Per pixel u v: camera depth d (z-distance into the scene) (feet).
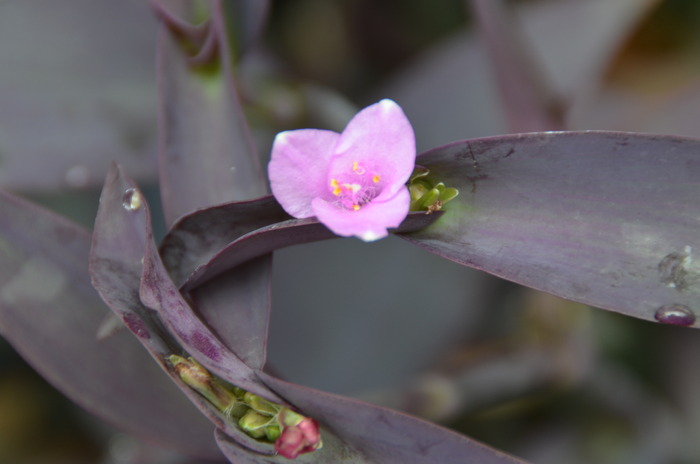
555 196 0.99
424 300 1.32
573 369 1.31
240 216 1.00
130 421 1.05
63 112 1.22
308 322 1.32
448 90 1.35
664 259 0.98
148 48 1.24
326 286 1.33
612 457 1.34
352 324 1.32
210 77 1.06
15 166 1.21
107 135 1.23
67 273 1.05
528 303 1.32
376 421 0.95
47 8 1.23
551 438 1.35
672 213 0.98
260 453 0.96
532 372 1.30
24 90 1.22
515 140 0.98
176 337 0.95
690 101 1.30
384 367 1.31
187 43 1.06
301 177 0.99
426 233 1.00
